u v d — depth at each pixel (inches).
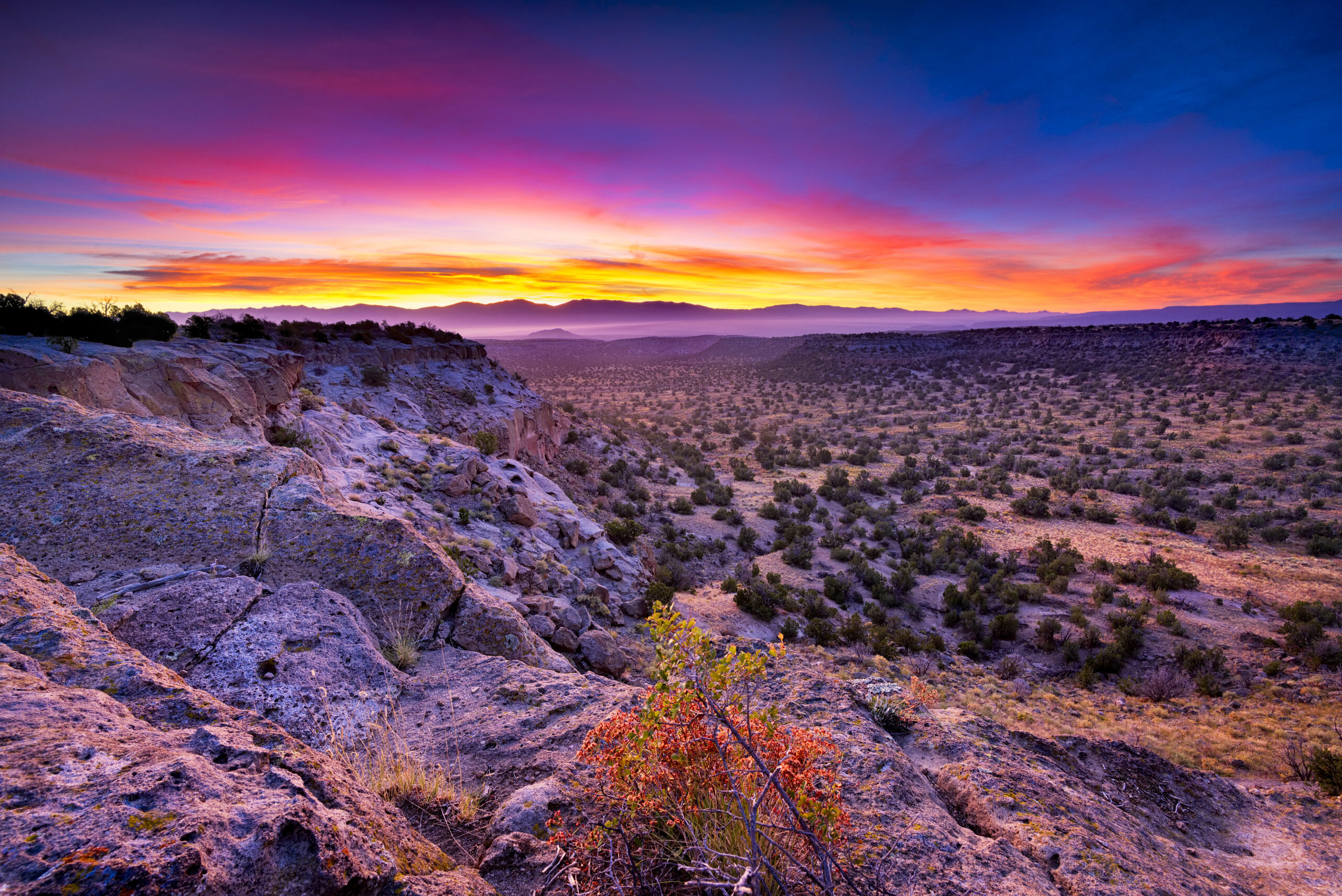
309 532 297.4
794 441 4581.7
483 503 749.9
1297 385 5137.8
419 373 1553.9
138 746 95.3
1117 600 1651.1
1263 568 1891.0
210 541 275.6
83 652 135.8
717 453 4266.7
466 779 162.6
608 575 810.8
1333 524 2363.4
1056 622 1451.8
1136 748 290.5
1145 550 2126.0
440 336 1903.3
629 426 4252.0
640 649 532.7
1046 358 7539.4
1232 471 3395.7
